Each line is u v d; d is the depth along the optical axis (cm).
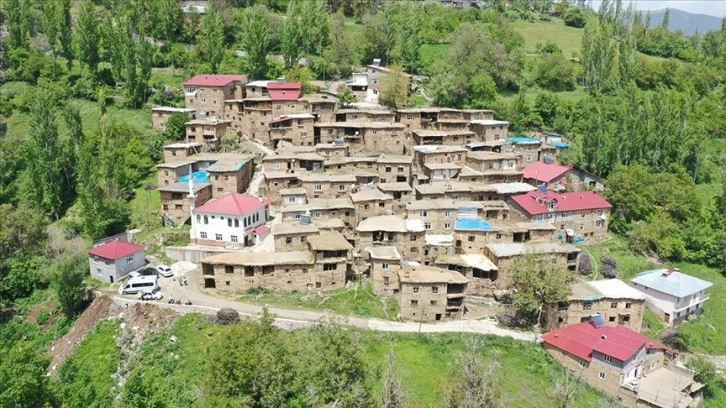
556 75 19162
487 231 10469
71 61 17312
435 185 11969
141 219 11662
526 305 9388
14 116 15600
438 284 9169
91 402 6188
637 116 14800
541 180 12731
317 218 10862
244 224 10512
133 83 15738
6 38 18175
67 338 9012
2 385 5559
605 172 14150
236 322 8600
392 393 6556
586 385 8500
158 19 18975
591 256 11581
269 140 14175
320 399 6209
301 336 7575
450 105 16362
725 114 17950
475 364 6794
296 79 16350
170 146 12950
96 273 10094
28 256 10844
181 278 9894
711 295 11500
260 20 17750
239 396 6347
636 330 9744
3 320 9756
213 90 14900
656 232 12138
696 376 8956
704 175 15338
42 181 12206
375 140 13775
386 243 10225
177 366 7931
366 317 9131
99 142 13300
